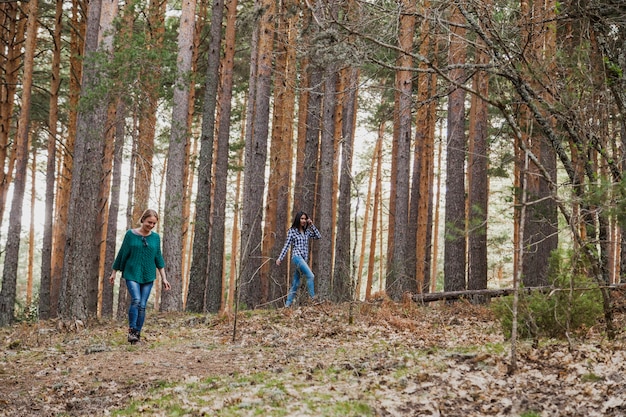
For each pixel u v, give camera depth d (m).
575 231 5.81
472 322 9.98
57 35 20.03
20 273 49.62
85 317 11.03
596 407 4.37
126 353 7.81
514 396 4.80
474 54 11.91
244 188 17.05
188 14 14.32
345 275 12.98
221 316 10.47
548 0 8.27
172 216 14.22
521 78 6.70
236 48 21.62
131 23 14.74
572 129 6.66
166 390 5.82
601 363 5.58
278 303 18.44
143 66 12.41
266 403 4.85
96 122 11.48
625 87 6.98
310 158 18.27
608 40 7.80
